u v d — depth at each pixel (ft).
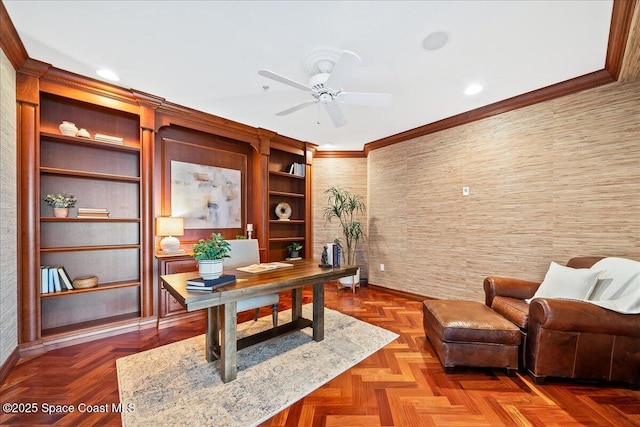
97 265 9.46
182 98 9.84
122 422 5.12
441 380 6.57
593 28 6.16
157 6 5.52
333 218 16.58
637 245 7.70
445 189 12.17
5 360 6.59
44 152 8.59
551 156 9.20
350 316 10.92
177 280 6.90
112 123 9.87
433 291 12.62
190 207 11.74
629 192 7.81
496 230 10.55
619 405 5.66
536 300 6.53
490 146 10.69
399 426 5.09
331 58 7.23
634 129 7.73
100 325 8.84
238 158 13.57
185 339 8.72
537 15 5.75
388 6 5.50
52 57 7.34
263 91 9.29
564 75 8.25
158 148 10.91
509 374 6.72
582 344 6.21
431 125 12.29
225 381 6.36
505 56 7.24
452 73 8.09
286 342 8.51
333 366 7.12
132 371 6.81
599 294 6.88
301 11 5.65
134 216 10.20
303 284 7.38
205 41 6.65
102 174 8.89
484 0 5.35
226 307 6.37
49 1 5.38
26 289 7.50
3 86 6.57
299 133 13.92
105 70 7.97
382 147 14.96
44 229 8.55
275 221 14.48
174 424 5.07
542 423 5.18
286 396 5.90
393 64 7.58
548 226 9.27
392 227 14.46
